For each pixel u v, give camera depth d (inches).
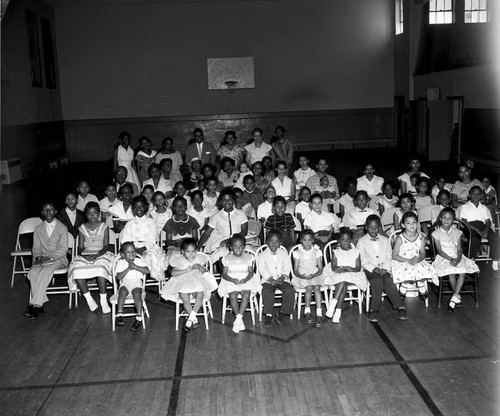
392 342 200.4
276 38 697.6
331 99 713.6
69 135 703.1
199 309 237.8
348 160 638.5
